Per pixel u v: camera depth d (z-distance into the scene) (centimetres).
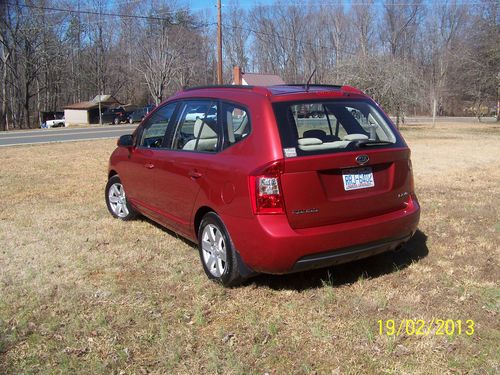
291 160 373
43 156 1410
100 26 6562
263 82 5412
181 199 478
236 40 6575
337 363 316
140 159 565
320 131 412
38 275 460
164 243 550
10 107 6003
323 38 6216
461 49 4188
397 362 316
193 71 6141
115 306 398
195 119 480
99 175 1027
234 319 376
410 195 446
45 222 639
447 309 384
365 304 393
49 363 321
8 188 873
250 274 414
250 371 309
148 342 345
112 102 5875
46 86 6322
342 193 395
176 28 5922
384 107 2578
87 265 485
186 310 391
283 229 374
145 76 5909
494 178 962
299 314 380
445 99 5378
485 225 607
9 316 382
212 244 440
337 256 396
